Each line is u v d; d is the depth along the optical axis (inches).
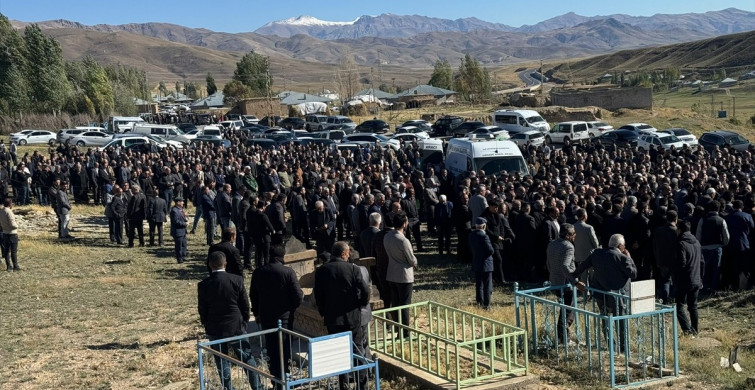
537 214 629.3
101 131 2122.3
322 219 719.1
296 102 3499.0
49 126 2731.3
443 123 2217.0
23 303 612.7
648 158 1165.7
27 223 1074.1
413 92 3769.7
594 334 448.5
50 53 3026.6
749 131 2416.3
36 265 780.6
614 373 390.0
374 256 486.9
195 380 402.9
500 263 639.8
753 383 373.4
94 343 489.4
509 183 796.6
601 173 924.6
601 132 1961.1
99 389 397.1
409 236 784.3
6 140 2423.7
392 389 382.0
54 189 953.5
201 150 1437.0
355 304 361.7
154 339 495.5
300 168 1096.2
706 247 569.9
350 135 1862.7
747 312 523.8
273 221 677.9
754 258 575.2
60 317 562.6
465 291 613.0
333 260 364.2
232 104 3905.0
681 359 418.0
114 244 916.6
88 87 3262.8
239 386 369.1
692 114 2760.8
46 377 418.0
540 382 386.3
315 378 307.7
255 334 341.4
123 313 573.0
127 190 931.3
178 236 783.1
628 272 417.1
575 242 505.0
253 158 1243.8
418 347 396.5
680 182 842.2
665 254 498.3
